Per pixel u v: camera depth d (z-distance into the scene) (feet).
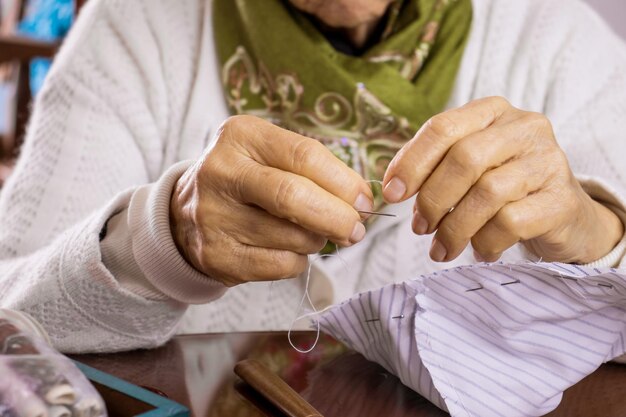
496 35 3.78
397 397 1.93
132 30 3.58
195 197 2.02
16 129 6.22
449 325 1.90
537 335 1.87
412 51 3.52
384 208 3.44
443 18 3.67
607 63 3.77
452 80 3.63
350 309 2.06
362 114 3.36
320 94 3.38
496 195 1.97
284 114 3.48
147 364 2.17
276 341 2.42
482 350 1.87
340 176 1.87
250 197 1.88
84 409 1.34
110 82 3.47
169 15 3.67
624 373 2.13
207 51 3.64
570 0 3.96
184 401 1.85
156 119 3.57
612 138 3.53
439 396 1.82
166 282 2.25
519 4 3.88
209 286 2.30
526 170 2.04
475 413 1.77
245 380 1.92
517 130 2.08
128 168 3.41
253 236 1.97
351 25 3.25
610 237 2.51
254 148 1.93
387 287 1.97
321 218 1.82
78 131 3.32
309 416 1.67
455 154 1.95
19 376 1.33
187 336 2.49
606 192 2.67
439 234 2.03
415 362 1.90
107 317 2.28
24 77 6.18
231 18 3.63
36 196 3.17
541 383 1.83
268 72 3.50
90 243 2.27
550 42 3.75
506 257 3.35
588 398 1.94
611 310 1.88
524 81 3.73
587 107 3.65
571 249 2.37
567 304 1.85
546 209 2.07
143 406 1.42
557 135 3.61
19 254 3.05
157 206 2.25
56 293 2.27
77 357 2.25
